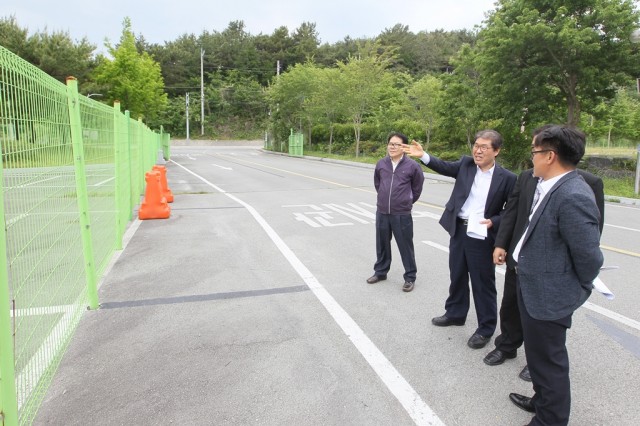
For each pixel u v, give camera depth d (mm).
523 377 3068
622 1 13992
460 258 3709
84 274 4066
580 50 13562
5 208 2369
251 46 65438
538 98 15445
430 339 3658
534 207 2678
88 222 4035
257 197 11602
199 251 6199
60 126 3336
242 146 54188
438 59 62531
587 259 2221
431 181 16375
